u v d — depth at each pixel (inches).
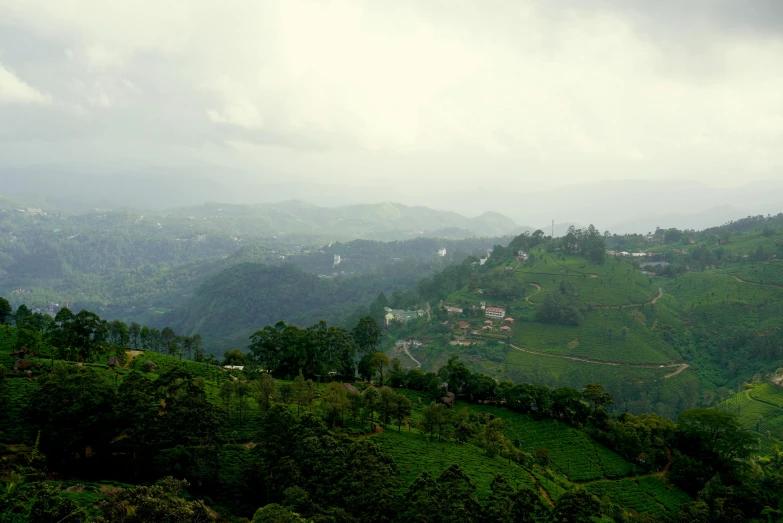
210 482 2290.8
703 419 3814.0
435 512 1849.2
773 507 3176.7
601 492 3294.8
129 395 2341.3
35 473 1817.2
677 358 7244.1
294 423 2492.6
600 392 4279.0
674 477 3548.2
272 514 1616.6
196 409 2327.8
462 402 4630.9
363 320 5246.1
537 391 4379.9
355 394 3398.1
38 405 2191.2
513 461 3316.9
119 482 2059.5
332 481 2103.8
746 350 7042.3
